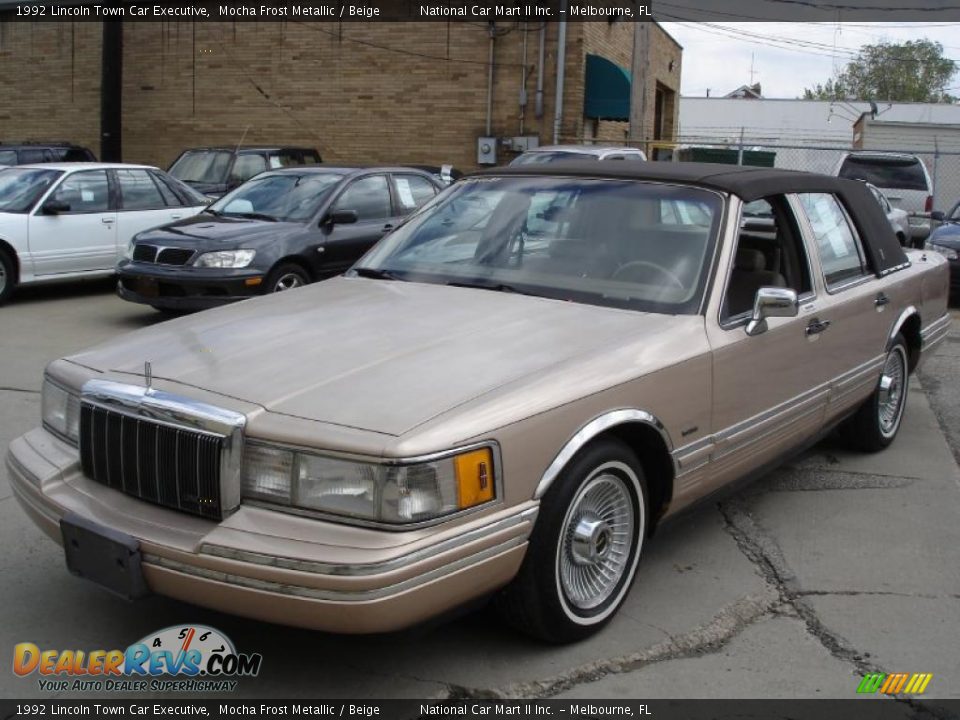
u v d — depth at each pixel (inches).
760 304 162.4
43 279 432.8
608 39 820.0
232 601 114.7
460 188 198.2
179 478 121.3
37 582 159.2
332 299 164.9
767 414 171.5
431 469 113.4
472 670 135.0
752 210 179.5
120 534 120.6
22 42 924.6
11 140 950.4
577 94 754.8
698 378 151.4
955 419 278.4
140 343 146.4
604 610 144.3
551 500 129.3
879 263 220.2
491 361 134.3
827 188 208.2
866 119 1068.5
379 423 116.0
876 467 231.1
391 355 135.0
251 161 647.1
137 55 877.2
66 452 137.5
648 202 174.6
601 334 146.7
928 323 250.8
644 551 178.7
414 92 792.9
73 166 451.5
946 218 565.3
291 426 116.5
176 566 116.9
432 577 113.5
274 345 139.7
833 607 157.9
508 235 179.0
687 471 152.7
